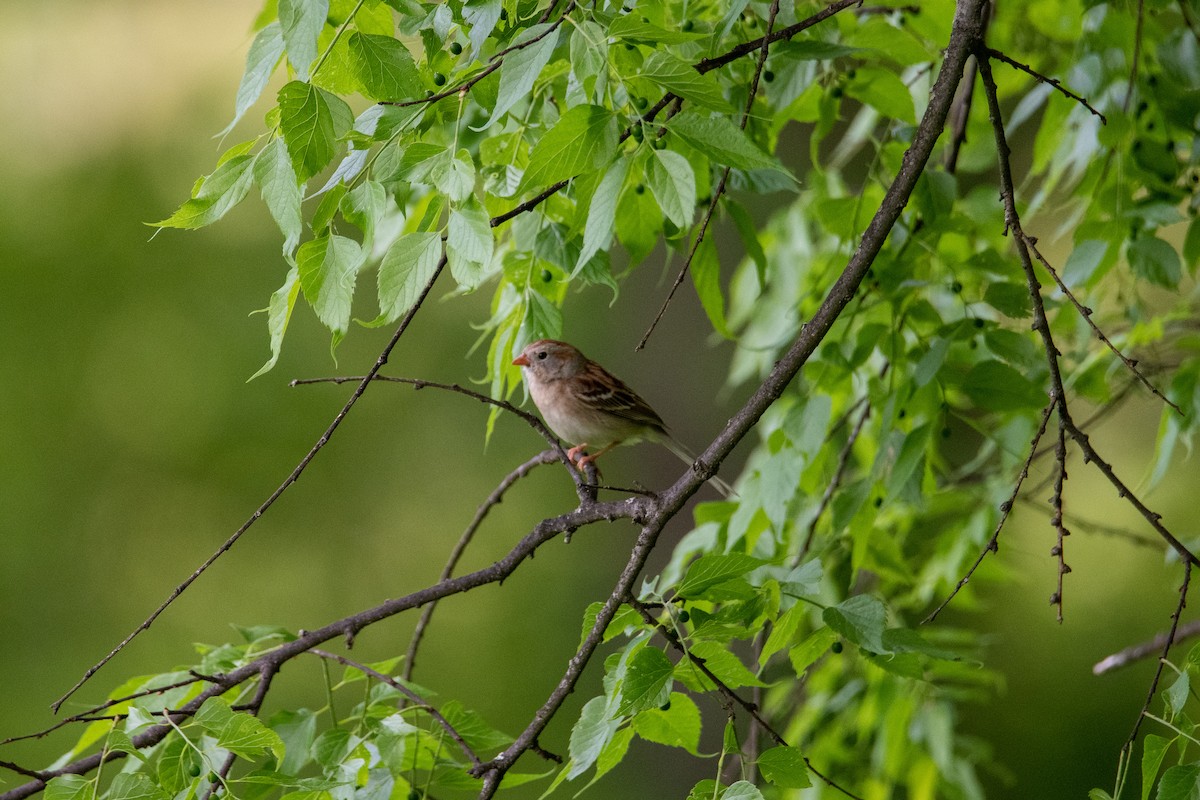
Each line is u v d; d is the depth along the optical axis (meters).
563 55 6.80
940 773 11.73
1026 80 11.85
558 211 8.27
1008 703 18.97
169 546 22.70
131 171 24.34
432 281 5.89
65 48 25.41
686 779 19.77
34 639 21.86
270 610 22.44
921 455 8.80
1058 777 18.39
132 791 6.43
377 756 7.44
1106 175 9.53
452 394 22.97
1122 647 18.62
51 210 24.09
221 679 7.85
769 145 8.82
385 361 6.50
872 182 9.76
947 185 9.26
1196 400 9.32
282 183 5.79
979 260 9.26
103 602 22.30
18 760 20.86
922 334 9.87
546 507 22.67
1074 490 18.17
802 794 11.17
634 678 6.07
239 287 23.75
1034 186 17.03
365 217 5.95
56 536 22.44
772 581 6.80
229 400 23.12
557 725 21.17
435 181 5.90
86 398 23.19
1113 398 11.37
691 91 6.07
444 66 6.69
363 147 6.23
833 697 11.74
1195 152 9.38
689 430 21.22
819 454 10.36
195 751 6.68
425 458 23.05
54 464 22.83
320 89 5.77
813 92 9.37
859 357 9.38
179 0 25.95
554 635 22.02
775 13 6.76
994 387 8.78
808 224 12.21
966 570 10.76
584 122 6.02
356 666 7.87
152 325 23.50
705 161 8.00
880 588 12.16
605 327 21.81
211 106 24.66
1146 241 9.06
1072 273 8.93
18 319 23.39
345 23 6.02
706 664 6.49
